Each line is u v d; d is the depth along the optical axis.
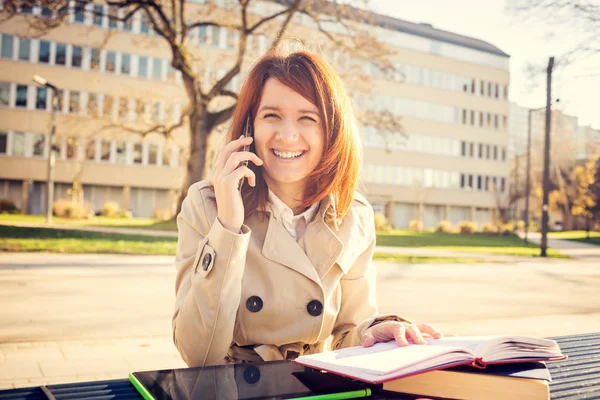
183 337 1.64
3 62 46.34
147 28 49.31
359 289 1.95
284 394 1.17
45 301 7.91
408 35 61.78
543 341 1.33
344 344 1.92
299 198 1.86
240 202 1.60
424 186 62.66
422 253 23.06
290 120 1.78
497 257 23.22
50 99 47.56
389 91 60.28
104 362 4.73
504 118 68.12
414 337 1.52
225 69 49.78
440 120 63.75
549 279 14.36
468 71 65.44
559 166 64.38
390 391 1.25
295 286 1.75
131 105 47.78
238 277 1.60
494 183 67.62
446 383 1.22
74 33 47.66
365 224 1.96
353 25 28.62
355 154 1.86
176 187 48.00
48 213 28.98
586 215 61.50
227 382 1.26
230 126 1.88
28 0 25.12
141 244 18.81
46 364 4.62
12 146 46.88
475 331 6.50
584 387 1.35
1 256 14.27
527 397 1.19
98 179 49.25
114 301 8.13
